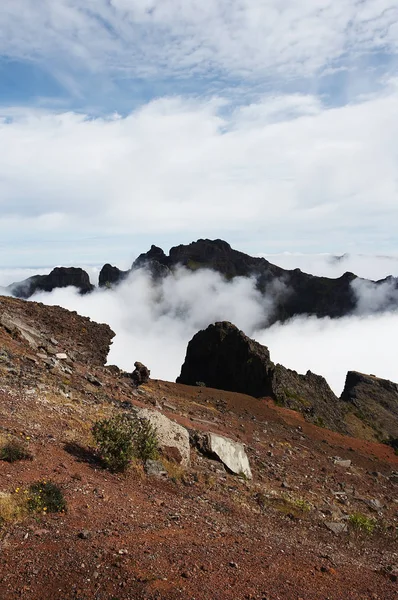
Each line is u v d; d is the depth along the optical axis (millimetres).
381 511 19578
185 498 12094
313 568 8992
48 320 31953
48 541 7387
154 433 14328
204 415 28438
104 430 12812
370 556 11828
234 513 12203
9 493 8570
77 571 6680
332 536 12961
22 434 12125
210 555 8227
